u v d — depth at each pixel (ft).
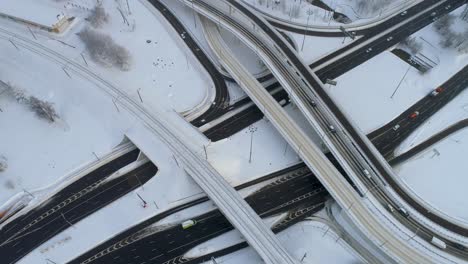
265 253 311.68
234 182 394.73
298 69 454.81
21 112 453.17
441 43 505.66
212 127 442.91
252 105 460.96
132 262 345.72
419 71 484.74
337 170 361.92
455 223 333.01
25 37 522.06
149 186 391.24
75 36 534.78
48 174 406.41
